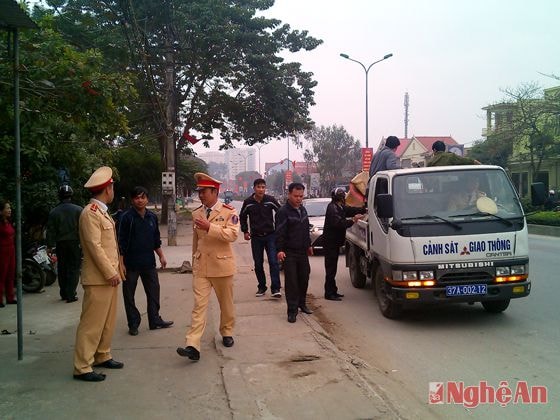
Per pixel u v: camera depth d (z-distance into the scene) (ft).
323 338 19.89
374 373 16.71
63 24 52.19
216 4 69.26
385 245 22.41
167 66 62.34
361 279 31.50
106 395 14.29
